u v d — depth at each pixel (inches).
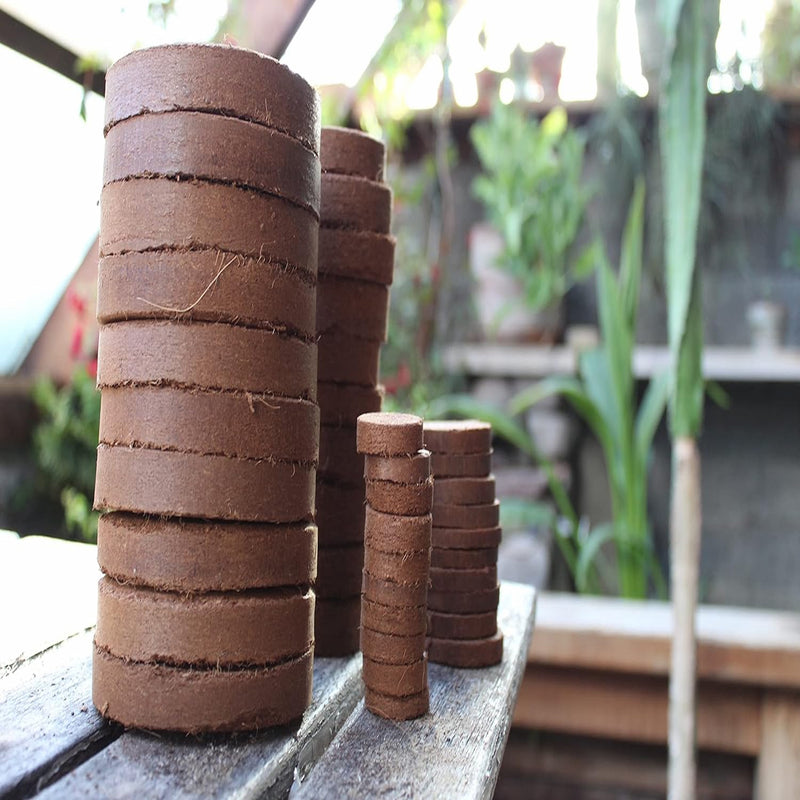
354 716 15.1
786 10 57.1
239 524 13.3
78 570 23.4
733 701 36.1
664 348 61.1
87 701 14.7
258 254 13.2
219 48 13.0
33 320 50.1
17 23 30.5
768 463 63.3
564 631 36.4
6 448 51.1
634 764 38.9
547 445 60.8
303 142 13.9
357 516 17.5
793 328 62.1
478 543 18.0
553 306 60.8
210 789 11.9
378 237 17.4
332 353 17.0
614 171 62.2
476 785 12.7
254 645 13.3
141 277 13.0
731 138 57.8
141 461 13.1
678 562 31.1
